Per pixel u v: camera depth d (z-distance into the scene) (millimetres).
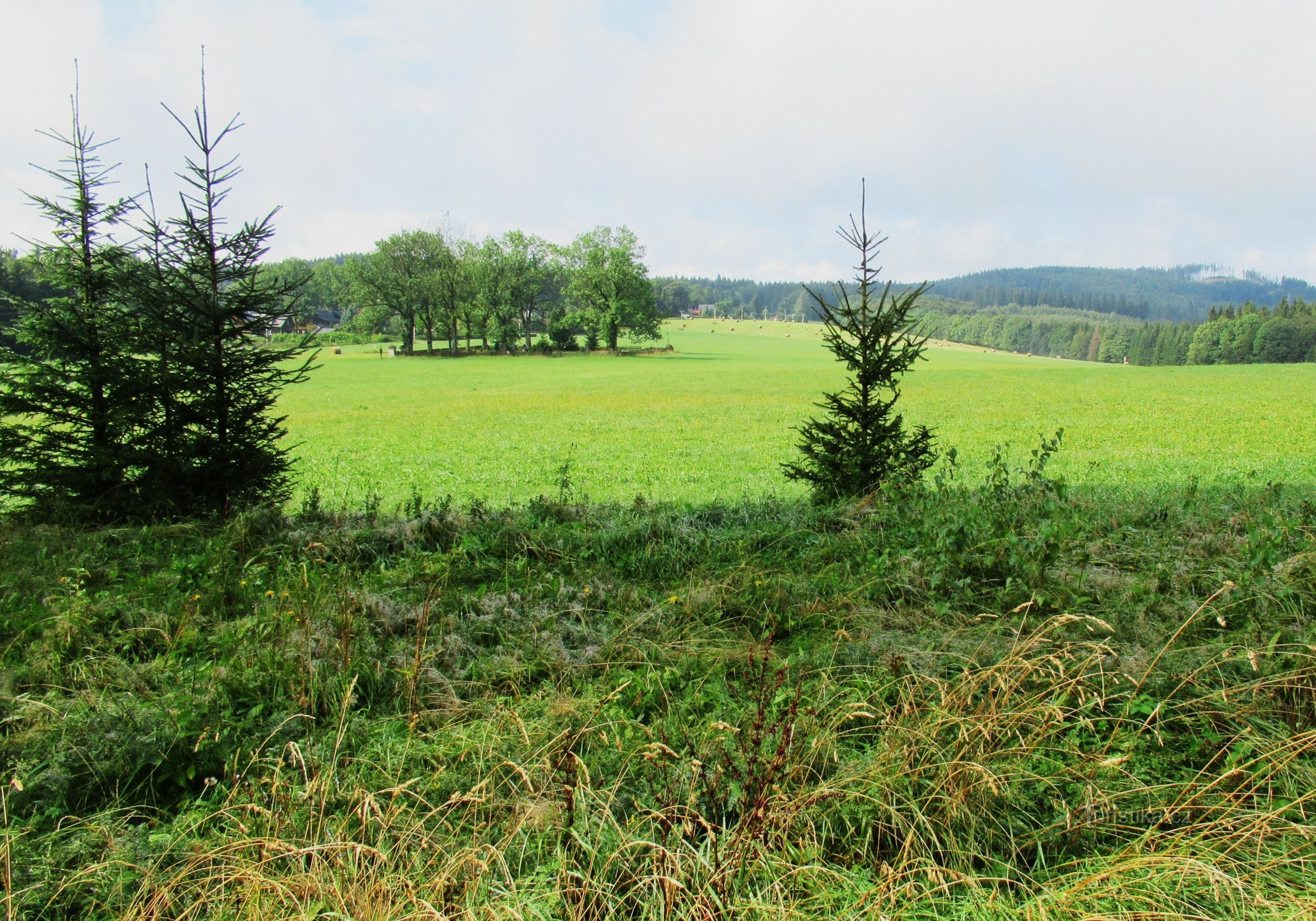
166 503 7961
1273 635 4309
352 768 3484
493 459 19953
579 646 4883
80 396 8117
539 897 2664
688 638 4945
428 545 7234
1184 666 4000
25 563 6473
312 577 6086
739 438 24000
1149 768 3314
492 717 3924
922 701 3748
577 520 8172
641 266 89625
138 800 3363
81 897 2756
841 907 2631
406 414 33781
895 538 6688
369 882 2662
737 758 3352
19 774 3322
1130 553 6211
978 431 24391
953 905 2648
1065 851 2932
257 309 8273
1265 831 2793
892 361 8438
